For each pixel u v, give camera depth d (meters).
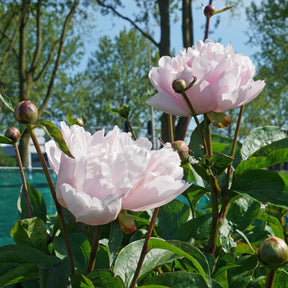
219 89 0.82
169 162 0.63
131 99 33.53
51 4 14.27
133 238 0.96
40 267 0.62
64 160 0.60
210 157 0.83
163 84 0.88
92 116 34.69
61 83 25.47
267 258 0.67
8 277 0.66
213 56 0.86
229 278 0.94
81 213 0.55
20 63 13.96
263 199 0.82
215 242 0.88
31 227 0.79
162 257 0.80
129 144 0.68
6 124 22.75
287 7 19.88
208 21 1.08
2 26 18.36
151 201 0.60
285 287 0.95
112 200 0.54
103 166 0.57
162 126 3.29
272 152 0.86
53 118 26.91
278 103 29.67
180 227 0.98
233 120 23.30
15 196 2.20
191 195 1.11
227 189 0.89
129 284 0.76
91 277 0.66
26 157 9.48
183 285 0.75
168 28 9.71
